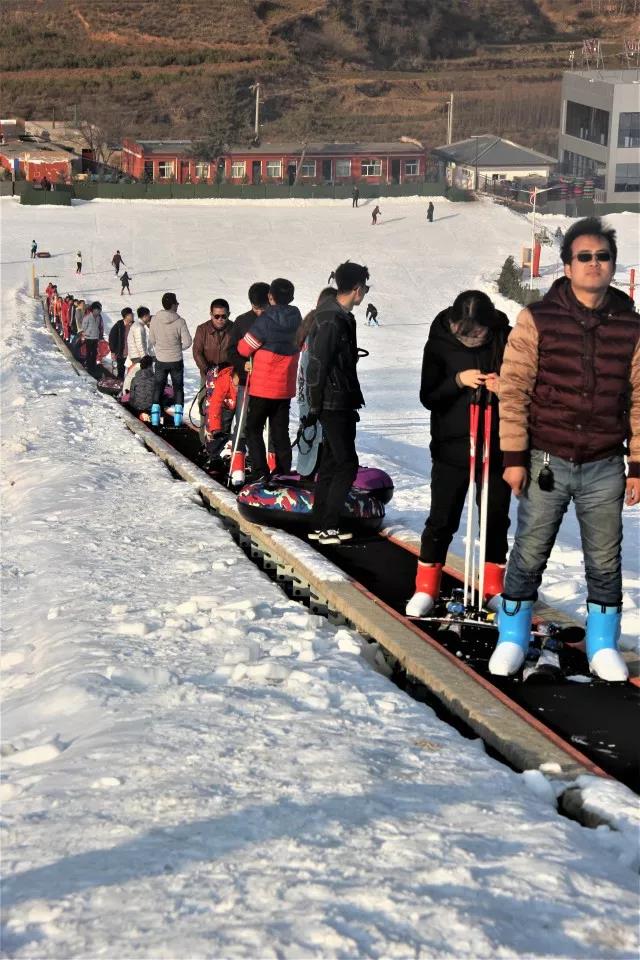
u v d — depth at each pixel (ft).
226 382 41.75
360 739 15.70
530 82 542.16
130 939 10.09
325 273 219.20
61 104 472.44
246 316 36.73
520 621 19.16
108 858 11.81
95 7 540.52
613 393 17.65
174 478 43.50
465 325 20.81
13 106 468.34
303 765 14.56
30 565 29.09
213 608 23.45
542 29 607.78
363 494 30.01
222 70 500.33
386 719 16.72
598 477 18.04
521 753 15.55
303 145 348.59
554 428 17.88
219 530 32.04
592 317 17.51
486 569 22.45
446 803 13.43
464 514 36.37
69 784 14.11
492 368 20.98
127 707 17.26
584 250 17.10
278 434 34.50
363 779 14.12
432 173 346.33
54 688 18.49
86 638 21.38
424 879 11.22
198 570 27.45
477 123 501.97
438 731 16.28
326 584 24.44
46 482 41.50
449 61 562.66
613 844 12.80
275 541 28.53
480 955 9.90
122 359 77.25
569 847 12.30
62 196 288.10
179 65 510.58
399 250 243.19
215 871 11.39
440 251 244.01
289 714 16.71
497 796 13.88
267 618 22.72
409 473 45.96
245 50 522.06
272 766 14.55
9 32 522.88
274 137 461.78
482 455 21.39
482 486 21.24
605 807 13.69
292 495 29.50
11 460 48.49
